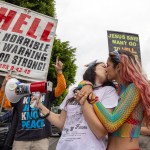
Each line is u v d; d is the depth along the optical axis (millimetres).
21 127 5090
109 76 3090
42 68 5352
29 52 5289
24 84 3350
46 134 5113
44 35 5383
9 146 5184
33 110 5023
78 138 2980
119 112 2830
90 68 3166
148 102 2832
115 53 3021
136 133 2912
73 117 3070
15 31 5238
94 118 2857
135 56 3033
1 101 4684
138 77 2885
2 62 5129
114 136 2941
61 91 5039
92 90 2992
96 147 2943
